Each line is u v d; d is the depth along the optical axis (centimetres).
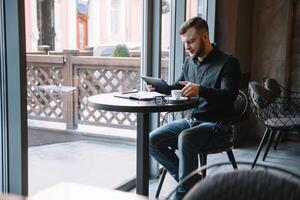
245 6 463
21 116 193
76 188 120
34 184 248
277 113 412
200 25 252
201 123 256
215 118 251
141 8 318
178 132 259
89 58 310
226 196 98
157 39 323
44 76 253
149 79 255
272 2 474
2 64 192
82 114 314
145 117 225
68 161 297
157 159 262
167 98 227
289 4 465
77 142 311
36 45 236
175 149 264
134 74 334
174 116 342
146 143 229
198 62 263
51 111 269
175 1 368
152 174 338
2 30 190
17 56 189
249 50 489
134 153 354
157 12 320
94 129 329
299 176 109
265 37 483
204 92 230
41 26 240
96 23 312
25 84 195
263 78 457
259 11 483
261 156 420
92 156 327
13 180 199
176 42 372
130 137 351
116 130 345
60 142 285
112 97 236
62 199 111
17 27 187
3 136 197
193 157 236
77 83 303
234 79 246
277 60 479
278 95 409
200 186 101
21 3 188
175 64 375
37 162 254
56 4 260
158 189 281
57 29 264
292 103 429
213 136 245
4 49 191
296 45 482
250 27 488
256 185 97
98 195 114
